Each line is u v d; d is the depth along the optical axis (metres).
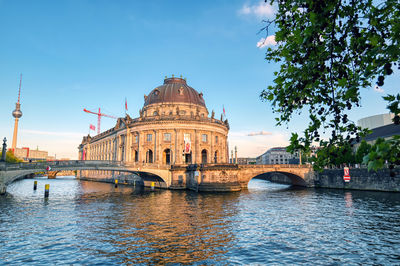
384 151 3.27
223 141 84.38
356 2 4.65
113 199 42.53
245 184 63.75
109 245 18.39
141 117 74.94
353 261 15.27
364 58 4.51
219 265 14.93
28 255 16.48
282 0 5.73
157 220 26.02
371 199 39.59
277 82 5.77
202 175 55.03
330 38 5.18
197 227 23.16
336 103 5.36
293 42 5.14
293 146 5.57
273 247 17.84
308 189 61.12
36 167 46.97
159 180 66.06
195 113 82.00
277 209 32.03
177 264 15.14
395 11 4.52
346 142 5.26
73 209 32.53
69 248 17.78
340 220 25.45
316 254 16.45
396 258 15.65
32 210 31.77
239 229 22.41
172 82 91.94
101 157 109.75
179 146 70.56
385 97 3.91
